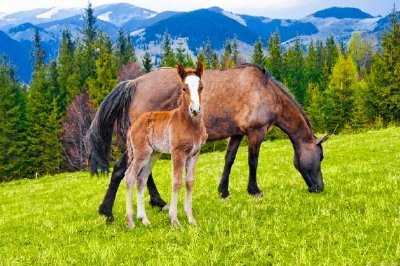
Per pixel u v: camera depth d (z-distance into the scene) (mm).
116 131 11930
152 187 11914
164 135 9570
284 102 11992
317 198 10953
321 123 73125
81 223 10859
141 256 7891
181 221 9938
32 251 8969
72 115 64188
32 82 85938
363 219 8359
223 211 10555
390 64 68688
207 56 148125
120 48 108688
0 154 63594
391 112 67688
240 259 7148
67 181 24078
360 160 18906
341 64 72625
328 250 6984
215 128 11734
